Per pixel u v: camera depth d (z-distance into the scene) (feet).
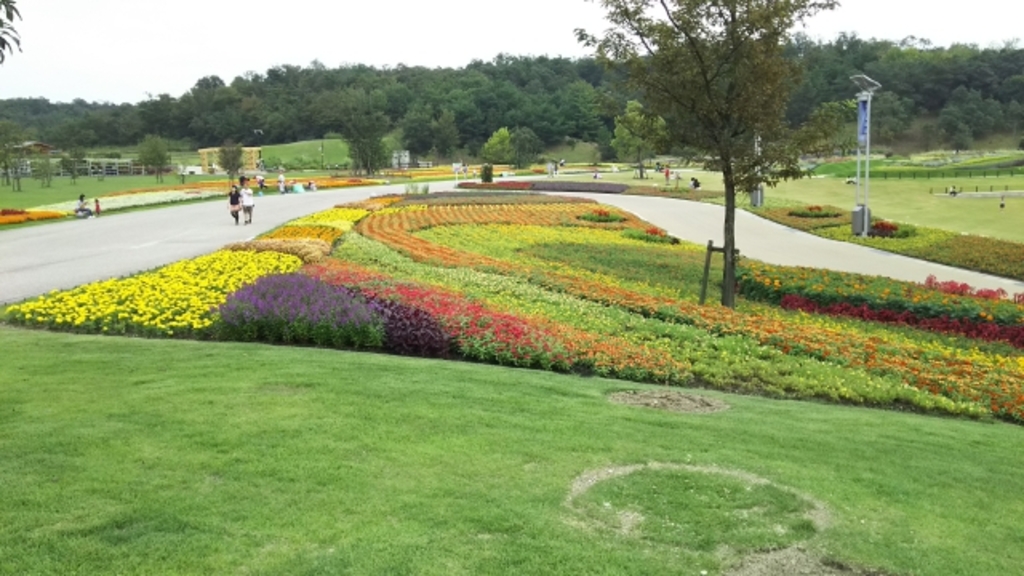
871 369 32.91
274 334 32.27
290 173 257.55
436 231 82.69
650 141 45.42
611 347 32.17
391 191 162.40
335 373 25.21
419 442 18.97
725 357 32.99
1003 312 44.34
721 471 18.56
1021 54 351.25
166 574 12.59
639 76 43.21
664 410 24.44
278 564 12.98
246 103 370.53
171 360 26.94
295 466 16.94
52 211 100.07
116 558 13.00
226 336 32.63
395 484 16.38
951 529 16.29
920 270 69.46
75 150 239.91
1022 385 32.01
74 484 15.72
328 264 50.62
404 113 359.25
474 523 14.78
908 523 16.40
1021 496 18.72
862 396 29.55
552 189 160.15
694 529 15.31
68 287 44.93
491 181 179.63
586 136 354.33
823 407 27.61
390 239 71.46
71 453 17.39
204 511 14.70
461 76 401.49
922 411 29.09
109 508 14.73
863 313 48.21
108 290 39.86
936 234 87.45
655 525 15.35
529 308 41.09
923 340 43.21
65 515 14.40
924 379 31.65
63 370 25.26
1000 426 27.55
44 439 18.19
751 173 42.65
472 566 13.21
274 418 20.10
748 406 26.30
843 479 18.71
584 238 81.00
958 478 19.60
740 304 51.11
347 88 361.71
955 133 323.57
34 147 273.95
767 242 88.12
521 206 113.09
